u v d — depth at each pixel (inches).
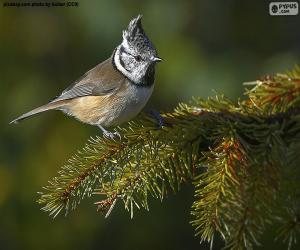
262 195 238.8
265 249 466.9
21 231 504.1
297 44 604.7
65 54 550.6
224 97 285.4
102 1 539.2
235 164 249.1
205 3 582.2
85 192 264.5
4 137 518.6
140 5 548.7
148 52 335.3
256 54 585.0
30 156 516.1
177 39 548.1
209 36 583.8
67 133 523.8
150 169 266.4
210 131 269.7
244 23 602.9
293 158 246.1
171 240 507.8
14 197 505.4
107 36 537.0
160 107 538.6
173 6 553.0
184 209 510.3
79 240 506.0
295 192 239.6
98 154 267.9
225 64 550.3
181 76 537.0
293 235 239.6
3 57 545.3
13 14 551.5
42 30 553.0
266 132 256.4
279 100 276.2
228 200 240.8
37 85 538.6
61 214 502.6
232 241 234.5
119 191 265.0
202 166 254.4
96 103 354.0
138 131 271.3
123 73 346.0
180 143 268.1
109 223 506.9
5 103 530.6
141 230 507.8
